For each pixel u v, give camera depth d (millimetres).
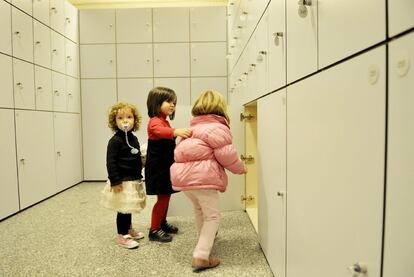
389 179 604
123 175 2045
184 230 2400
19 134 2984
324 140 925
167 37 4477
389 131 603
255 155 2771
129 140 2086
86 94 4480
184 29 4473
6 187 2773
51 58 3646
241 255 1925
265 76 1769
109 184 2051
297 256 1208
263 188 1858
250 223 2498
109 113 2086
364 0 688
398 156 576
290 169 1287
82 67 4465
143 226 2545
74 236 2309
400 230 574
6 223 2633
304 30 1089
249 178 2807
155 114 2166
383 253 628
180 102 4508
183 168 1760
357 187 730
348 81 770
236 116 2754
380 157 634
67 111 4070
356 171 734
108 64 4465
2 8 2740
